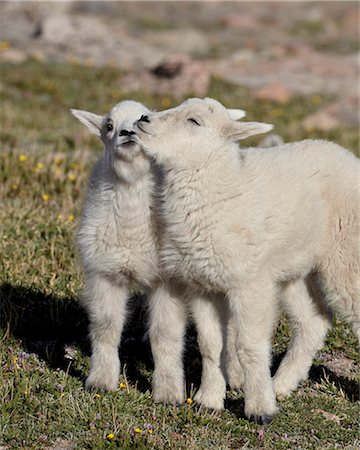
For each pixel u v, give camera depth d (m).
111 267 10.50
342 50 61.34
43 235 15.51
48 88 35.72
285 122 33.09
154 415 10.08
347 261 11.07
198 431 9.80
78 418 9.78
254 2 87.62
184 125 10.24
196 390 11.24
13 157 20.44
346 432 10.19
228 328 10.99
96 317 10.64
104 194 10.48
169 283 10.65
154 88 38.25
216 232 9.95
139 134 10.21
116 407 10.06
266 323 10.16
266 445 9.67
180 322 10.73
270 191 10.38
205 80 38.88
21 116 29.34
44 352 11.94
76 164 20.47
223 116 10.41
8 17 56.59
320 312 11.83
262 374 10.21
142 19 72.12
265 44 61.97
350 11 82.56
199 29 70.50
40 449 9.15
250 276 10.02
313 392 11.55
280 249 10.49
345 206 11.06
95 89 36.84
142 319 13.21
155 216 10.46
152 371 11.74
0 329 12.09
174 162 10.15
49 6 59.03
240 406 10.73
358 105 34.53
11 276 13.68
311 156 11.20
